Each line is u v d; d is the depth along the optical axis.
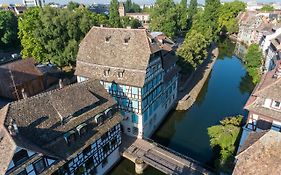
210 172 25.73
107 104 26.11
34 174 18.75
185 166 26.73
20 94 40.62
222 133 28.86
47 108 21.36
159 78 34.06
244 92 48.06
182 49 48.34
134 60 29.89
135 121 31.36
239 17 96.62
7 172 16.84
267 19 83.88
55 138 20.62
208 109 41.78
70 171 22.20
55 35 47.72
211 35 72.00
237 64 64.38
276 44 54.12
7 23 66.62
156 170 28.45
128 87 29.78
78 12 51.03
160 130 37.16
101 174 26.95
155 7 78.81
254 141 18.58
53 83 46.28
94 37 33.72
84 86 25.36
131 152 28.98
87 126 23.45
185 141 33.84
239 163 17.78
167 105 39.47
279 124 23.95
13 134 17.70
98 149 25.19
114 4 76.81
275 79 27.08
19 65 42.06
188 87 47.53
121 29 32.34
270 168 16.73
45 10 47.78
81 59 33.50
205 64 60.31
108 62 31.31
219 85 51.34
